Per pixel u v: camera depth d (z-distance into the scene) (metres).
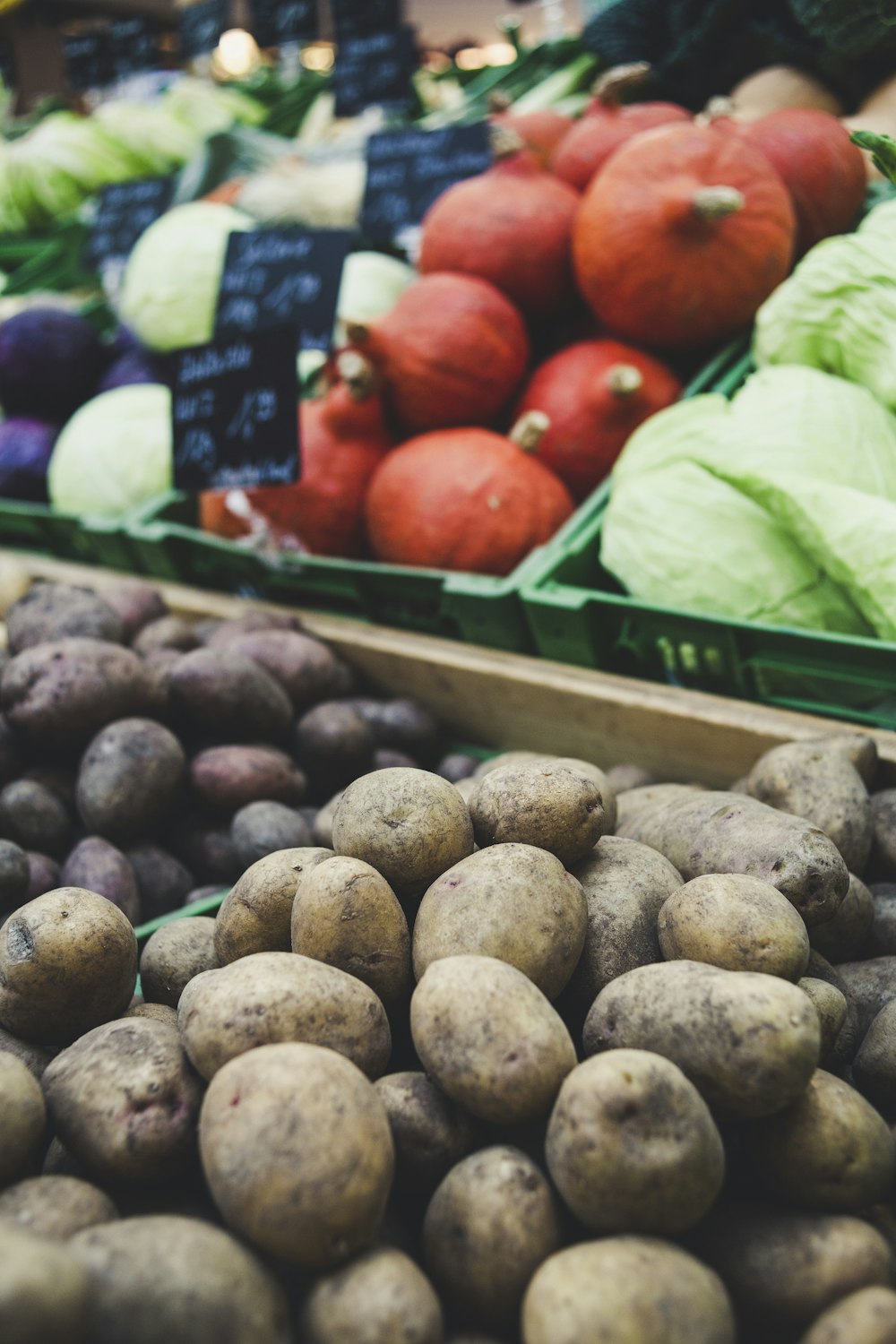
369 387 2.02
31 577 2.49
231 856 1.51
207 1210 0.83
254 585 2.16
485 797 1.06
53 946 0.97
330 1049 0.83
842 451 1.61
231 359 2.06
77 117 4.09
